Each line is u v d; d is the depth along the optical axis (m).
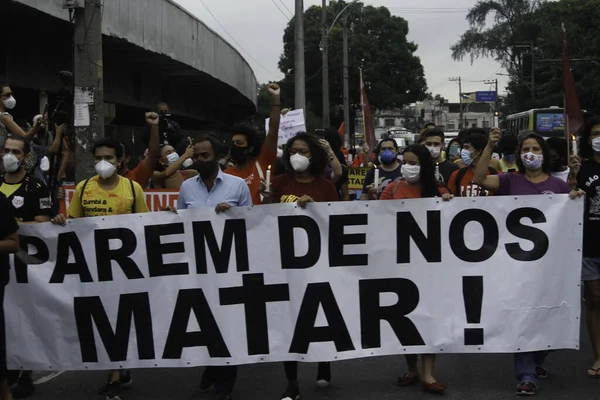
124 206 6.22
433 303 6.12
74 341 6.20
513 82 58.94
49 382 6.68
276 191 6.38
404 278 6.12
